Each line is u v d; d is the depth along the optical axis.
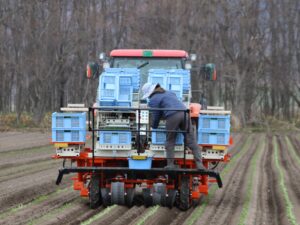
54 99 104.31
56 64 93.25
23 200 25.88
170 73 25.36
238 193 28.78
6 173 35.28
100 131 23.22
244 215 22.52
